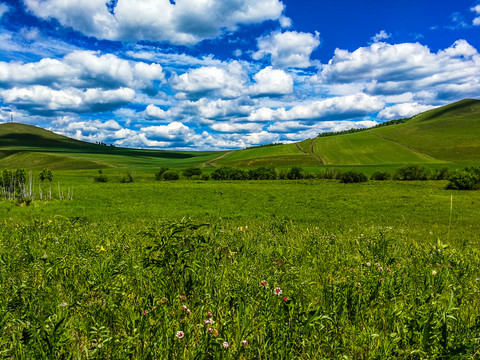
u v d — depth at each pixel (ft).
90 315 9.74
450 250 23.80
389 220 79.30
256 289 11.60
